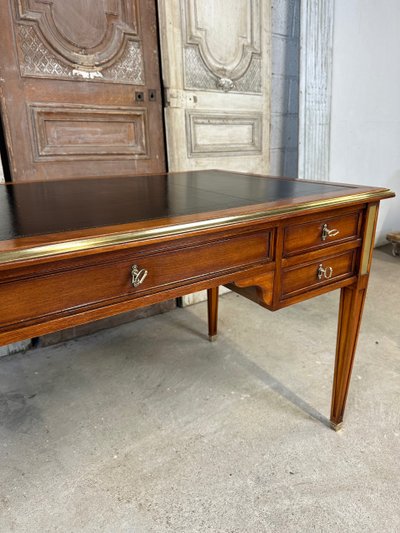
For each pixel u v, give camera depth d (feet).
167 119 6.11
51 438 3.92
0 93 4.88
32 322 2.14
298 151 7.63
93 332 6.04
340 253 3.46
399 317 6.32
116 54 5.54
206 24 6.11
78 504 3.20
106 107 5.62
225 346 5.59
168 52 5.82
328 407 4.31
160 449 3.76
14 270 1.98
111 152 5.80
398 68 9.00
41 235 2.13
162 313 6.68
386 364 5.05
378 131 9.09
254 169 7.29
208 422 4.11
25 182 4.36
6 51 4.82
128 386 4.74
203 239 2.58
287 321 6.27
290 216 2.88
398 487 3.30
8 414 4.27
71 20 5.12
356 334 3.76
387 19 8.45
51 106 5.22
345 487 3.31
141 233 2.23
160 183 4.20
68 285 2.19
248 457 3.65
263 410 4.27
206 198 3.22
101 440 3.89
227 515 3.08
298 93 7.48
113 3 5.38
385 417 4.12
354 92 8.34
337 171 8.63
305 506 3.15
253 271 2.91
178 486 3.35
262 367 5.07
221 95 6.54
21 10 4.80
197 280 2.66
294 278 3.23
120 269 2.33
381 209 9.83
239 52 6.55
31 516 3.11
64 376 4.95
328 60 7.52
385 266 8.68
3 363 5.24
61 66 5.18
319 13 7.13
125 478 3.44
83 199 3.28
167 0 5.63
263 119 7.16
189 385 4.73
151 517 3.08
